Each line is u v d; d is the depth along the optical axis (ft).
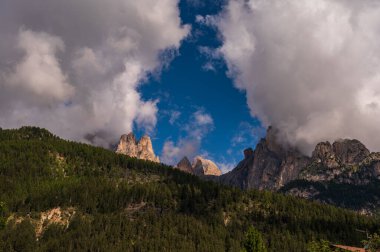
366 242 241.96
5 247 625.41
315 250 281.95
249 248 465.88
